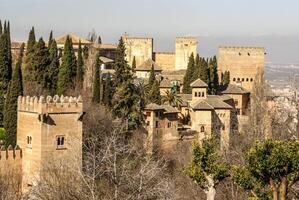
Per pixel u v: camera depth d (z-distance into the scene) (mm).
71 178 59375
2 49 121125
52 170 69875
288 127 99250
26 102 86125
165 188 54250
